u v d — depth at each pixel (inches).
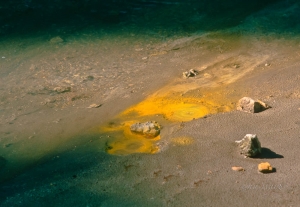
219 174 165.2
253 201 156.5
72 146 180.7
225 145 175.6
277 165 166.7
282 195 157.6
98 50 239.1
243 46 237.3
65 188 163.8
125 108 198.2
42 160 175.6
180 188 161.5
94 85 213.0
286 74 212.1
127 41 246.1
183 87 208.8
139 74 219.1
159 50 237.3
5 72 223.0
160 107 197.6
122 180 165.3
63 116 195.3
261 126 182.7
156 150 176.6
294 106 191.3
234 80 211.5
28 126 190.7
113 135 184.7
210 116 189.6
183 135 181.0
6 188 165.2
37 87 212.7
